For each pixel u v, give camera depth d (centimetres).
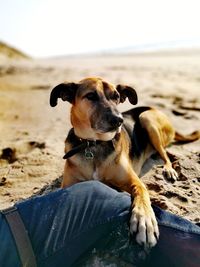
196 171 75
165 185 70
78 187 46
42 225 41
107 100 64
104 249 43
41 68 389
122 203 46
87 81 67
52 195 44
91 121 63
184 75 254
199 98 152
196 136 94
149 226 43
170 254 41
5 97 168
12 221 40
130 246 43
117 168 63
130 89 72
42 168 79
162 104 137
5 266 37
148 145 82
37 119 124
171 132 88
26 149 91
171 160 83
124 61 504
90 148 63
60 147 91
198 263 39
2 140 98
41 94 178
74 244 41
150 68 332
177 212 59
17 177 75
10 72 322
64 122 118
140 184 59
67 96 67
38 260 39
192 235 42
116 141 64
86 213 43
